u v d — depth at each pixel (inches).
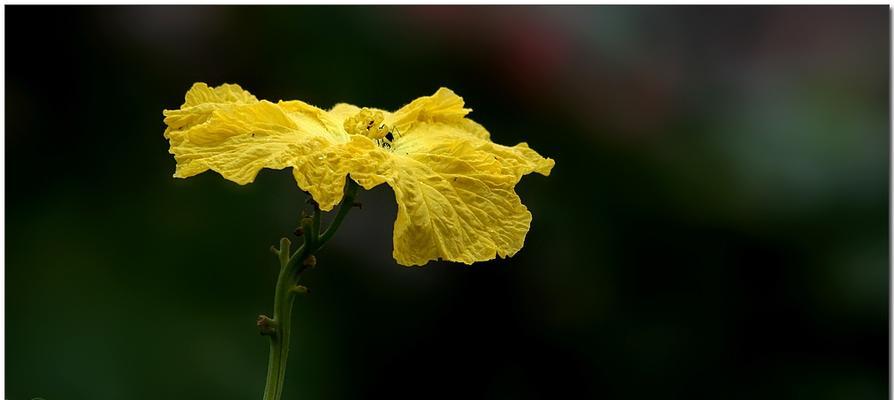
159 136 38.0
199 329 36.2
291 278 27.2
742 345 39.8
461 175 27.0
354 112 28.8
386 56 38.2
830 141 39.6
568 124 39.4
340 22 37.8
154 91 38.3
